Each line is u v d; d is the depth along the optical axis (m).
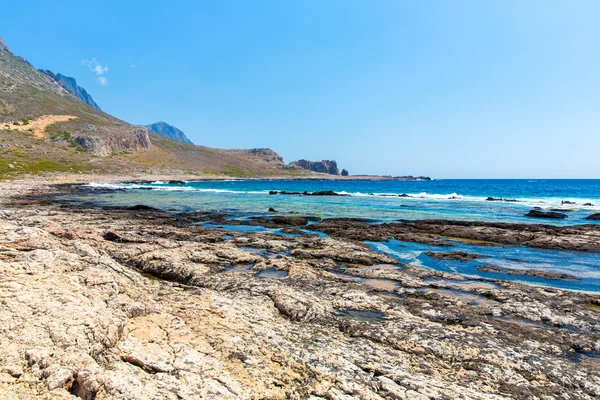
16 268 7.94
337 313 10.77
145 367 5.91
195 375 5.86
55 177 85.12
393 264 17.94
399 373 7.05
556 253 21.81
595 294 13.98
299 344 7.95
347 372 6.80
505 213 40.94
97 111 190.38
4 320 5.95
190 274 14.15
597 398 6.92
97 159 115.62
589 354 8.97
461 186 117.81
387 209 44.75
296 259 17.78
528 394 6.84
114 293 8.19
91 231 20.66
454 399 6.19
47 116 137.12
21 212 29.47
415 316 10.87
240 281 12.97
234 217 36.47
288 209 44.06
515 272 17.50
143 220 30.36
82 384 5.23
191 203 49.62
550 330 10.12
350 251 19.67
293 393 5.83
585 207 47.47
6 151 96.31
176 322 7.88
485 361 8.00
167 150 161.38
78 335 6.07
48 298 6.88
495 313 11.59
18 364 5.27
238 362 6.62
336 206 48.19
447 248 22.95
